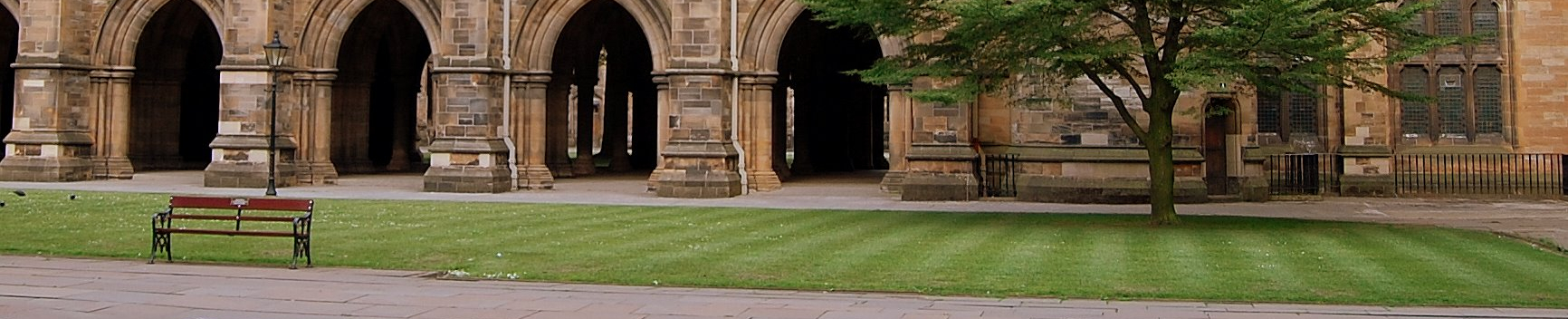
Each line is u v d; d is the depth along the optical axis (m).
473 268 12.72
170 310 9.24
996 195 26.75
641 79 46.44
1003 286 11.22
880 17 19.27
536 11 30.77
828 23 38.03
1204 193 24.73
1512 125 28.73
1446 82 29.23
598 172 41.50
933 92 18.92
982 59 19.20
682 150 27.83
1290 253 14.35
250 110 30.47
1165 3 18.17
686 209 22.56
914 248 14.92
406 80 41.50
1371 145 28.58
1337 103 29.09
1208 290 10.97
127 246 14.77
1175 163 24.73
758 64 29.39
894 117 28.56
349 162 38.56
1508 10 28.92
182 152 43.53
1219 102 26.27
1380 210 22.67
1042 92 23.94
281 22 31.20
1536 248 15.18
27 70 32.28
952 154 26.34
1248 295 10.56
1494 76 29.11
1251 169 26.47
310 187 30.91
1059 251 14.57
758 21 29.34
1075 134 25.33
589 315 9.18
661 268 12.78
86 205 22.28
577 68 40.22
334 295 10.28
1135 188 24.52
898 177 28.45
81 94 32.88
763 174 29.62
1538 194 27.88
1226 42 17.06
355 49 38.19
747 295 10.58
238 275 12.02
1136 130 19.33
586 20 36.44
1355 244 15.52
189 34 39.19
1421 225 18.88
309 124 32.12
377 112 43.75
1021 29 17.91
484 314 9.24
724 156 27.64
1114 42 18.56
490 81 29.50
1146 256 14.03
